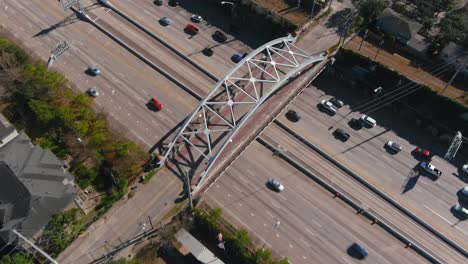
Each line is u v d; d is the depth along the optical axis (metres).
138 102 126.38
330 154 117.94
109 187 108.19
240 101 121.94
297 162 116.25
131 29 143.75
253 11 141.38
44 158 102.31
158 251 100.81
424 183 113.31
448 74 126.88
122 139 115.88
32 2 150.12
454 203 109.88
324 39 135.38
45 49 137.62
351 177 114.44
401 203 109.38
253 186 112.06
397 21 133.25
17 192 94.38
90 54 137.25
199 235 105.75
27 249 93.44
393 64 129.12
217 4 149.25
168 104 126.19
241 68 132.00
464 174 114.75
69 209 100.31
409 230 105.44
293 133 121.81
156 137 118.12
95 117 118.69
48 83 120.00
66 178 103.00
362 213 108.56
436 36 130.38
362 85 129.38
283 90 122.62
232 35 142.75
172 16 147.38
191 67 134.38
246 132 114.44
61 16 147.12
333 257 101.56
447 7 137.50
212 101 123.00
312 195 111.31
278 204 109.31
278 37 139.62
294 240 103.69
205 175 105.38
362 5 138.38
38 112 113.81
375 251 102.62
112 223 101.31
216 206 108.12
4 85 122.19
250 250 100.00
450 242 102.94
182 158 110.56
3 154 100.00
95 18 146.00
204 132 109.00
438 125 120.69
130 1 150.62
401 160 117.62
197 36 141.88
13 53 127.00
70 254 97.06
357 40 135.38
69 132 114.25
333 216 107.88
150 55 137.00
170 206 103.31
